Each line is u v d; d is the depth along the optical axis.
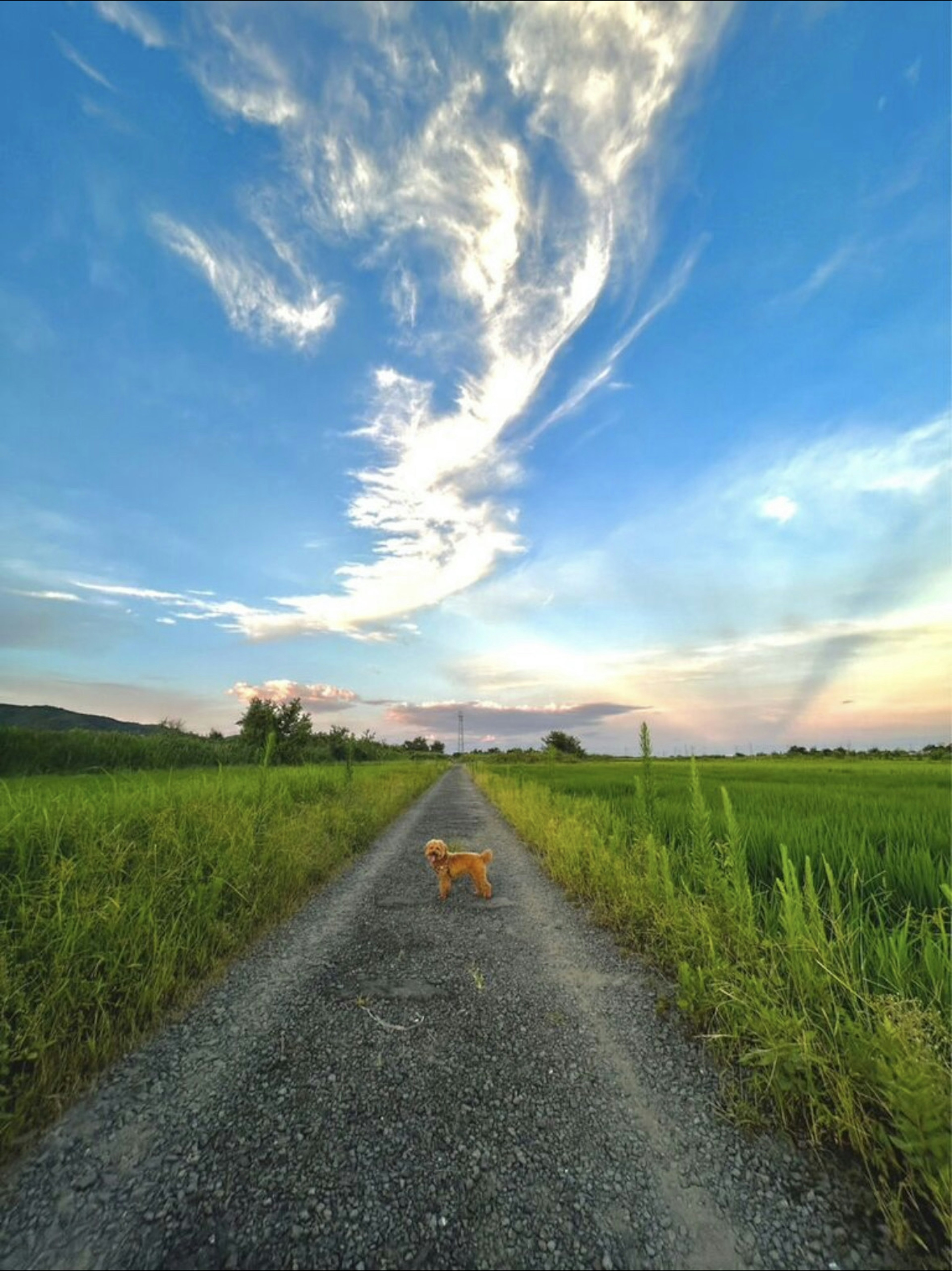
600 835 7.62
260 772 12.75
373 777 20.41
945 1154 2.01
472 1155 2.34
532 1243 1.92
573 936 5.28
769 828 6.99
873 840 6.82
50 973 3.28
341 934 5.28
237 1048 3.21
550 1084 2.88
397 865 8.57
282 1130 2.49
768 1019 2.82
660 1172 2.27
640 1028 3.49
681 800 11.48
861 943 3.59
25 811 4.96
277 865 6.27
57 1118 2.58
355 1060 3.09
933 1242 1.95
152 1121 2.56
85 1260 1.84
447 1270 1.81
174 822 5.91
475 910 6.12
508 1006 3.78
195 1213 2.04
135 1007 3.48
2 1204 2.09
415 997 3.91
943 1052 2.48
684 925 4.34
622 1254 1.89
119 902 3.91
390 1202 2.08
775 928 4.12
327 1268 1.81
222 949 4.64
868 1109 2.52
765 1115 2.63
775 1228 2.01
